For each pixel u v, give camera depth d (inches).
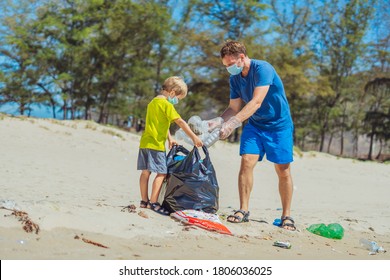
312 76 1375.5
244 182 220.4
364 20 1487.5
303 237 214.2
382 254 199.0
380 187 576.1
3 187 308.3
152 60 1222.9
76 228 167.0
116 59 1146.0
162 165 203.9
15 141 551.2
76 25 1132.5
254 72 211.9
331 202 406.3
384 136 1524.4
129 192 351.9
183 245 169.8
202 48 1288.1
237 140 1414.9
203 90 1348.4
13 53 1178.6
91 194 319.3
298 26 1513.3
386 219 294.7
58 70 1136.8
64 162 473.7
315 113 1658.5
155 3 1176.8
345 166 760.3
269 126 219.6
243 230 205.8
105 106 1208.2
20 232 154.3
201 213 198.5
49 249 146.6
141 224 183.5
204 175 205.8
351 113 1732.3
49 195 294.5
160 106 202.7
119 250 154.3
